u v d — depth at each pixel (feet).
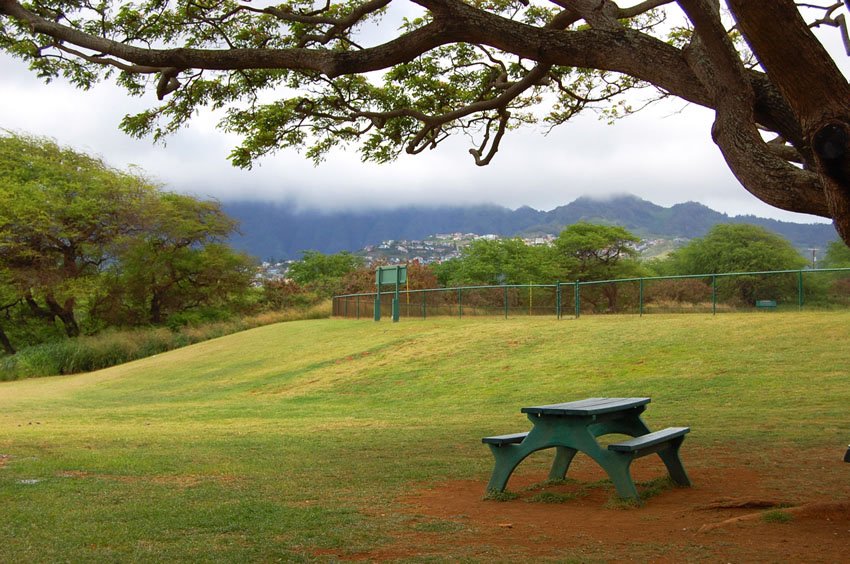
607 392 66.28
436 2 29.22
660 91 44.60
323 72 31.42
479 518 22.39
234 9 43.29
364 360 101.40
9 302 188.85
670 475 26.58
